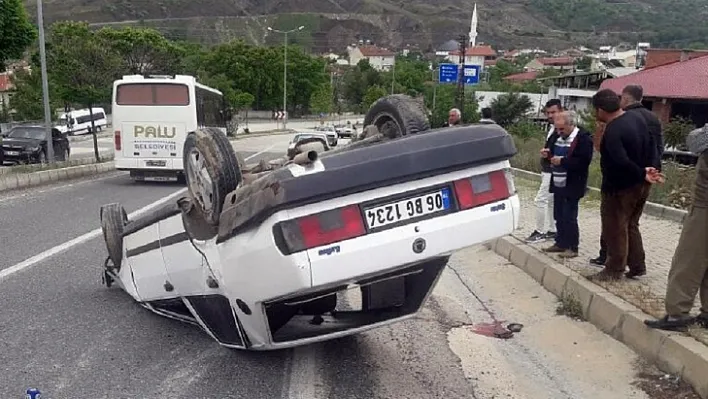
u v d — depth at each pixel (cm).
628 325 545
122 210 705
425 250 422
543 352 559
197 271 506
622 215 632
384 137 493
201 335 598
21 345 560
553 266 730
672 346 486
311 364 530
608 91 617
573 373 511
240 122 6950
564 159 764
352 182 403
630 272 676
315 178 398
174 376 504
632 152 612
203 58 8444
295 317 550
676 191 1187
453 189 430
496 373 515
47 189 1667
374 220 414
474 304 701
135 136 1931
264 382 495
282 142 4750
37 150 2638
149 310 660
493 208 438
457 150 425
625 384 482
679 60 4294
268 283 418
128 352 552
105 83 2652
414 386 490
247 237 425
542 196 880
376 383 495
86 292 722
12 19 2609
